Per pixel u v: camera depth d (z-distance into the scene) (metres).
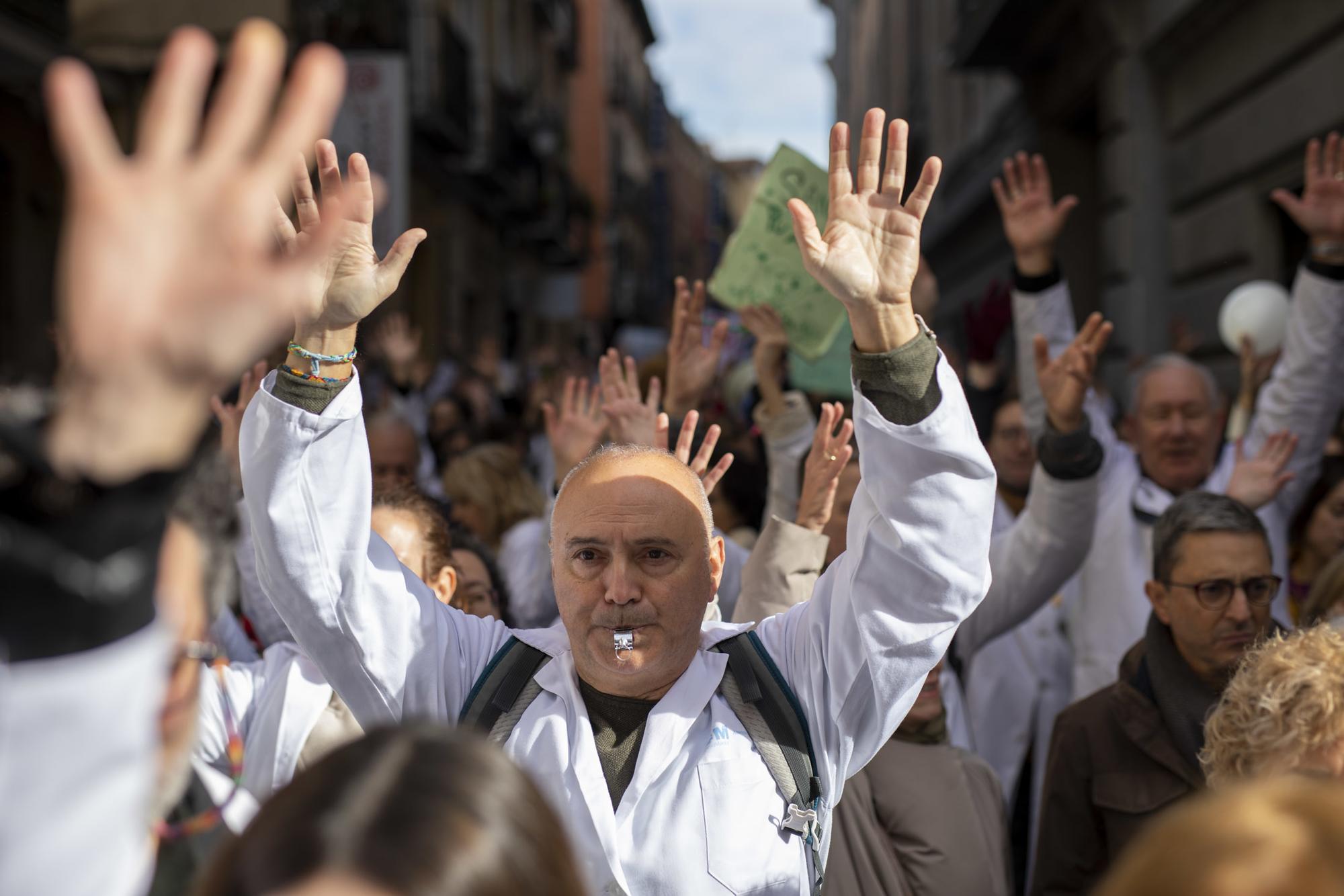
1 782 0.76
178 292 0.77
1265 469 3.12
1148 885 0.87
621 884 1.69
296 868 0.84
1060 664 3.52
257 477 1.68
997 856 2.47
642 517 1.78
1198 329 8.64
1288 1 7.15
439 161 17.03
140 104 10.52
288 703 2.08
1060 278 3.59
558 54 27.08
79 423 0.77
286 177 0.81
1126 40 9.55
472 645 1.96
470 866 0.85
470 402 8.02
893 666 1.76
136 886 0.84
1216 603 2.42
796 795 1.77
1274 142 7.39
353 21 12.02
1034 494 2.89
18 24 9.34
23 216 10.01
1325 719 1.53
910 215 1.63
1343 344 3.25
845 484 2.69
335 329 1.68
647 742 1.77
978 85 16.06
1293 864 0.83
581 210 27.56
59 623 0.76
